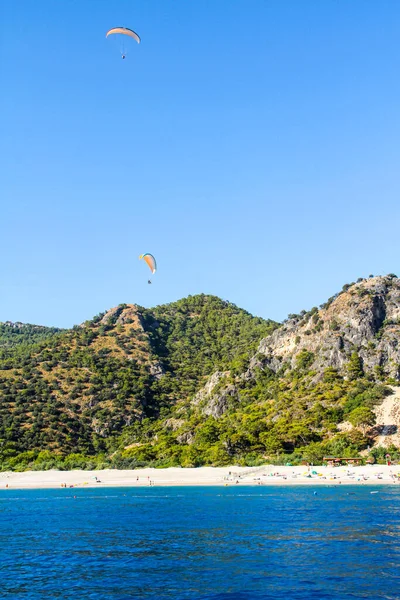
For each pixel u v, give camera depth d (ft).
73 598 158.92
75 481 508.94
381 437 553.64
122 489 452.76
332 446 538.88
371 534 230.89
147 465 593.42
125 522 279.90
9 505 360.28
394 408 589.32
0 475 568.00
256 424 604.49
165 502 358.84
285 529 247.50
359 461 512.63
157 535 242.78
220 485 451.53
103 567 190.60
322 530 242.17
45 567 191.83
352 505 315.17
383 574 174.50
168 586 168.25
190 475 506.48
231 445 580.71
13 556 207.92
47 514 315.78
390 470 474.49
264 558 196.95
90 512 320.09
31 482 513.45
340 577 172.55
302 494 376.27
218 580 172.96
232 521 273.54
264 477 473.26
